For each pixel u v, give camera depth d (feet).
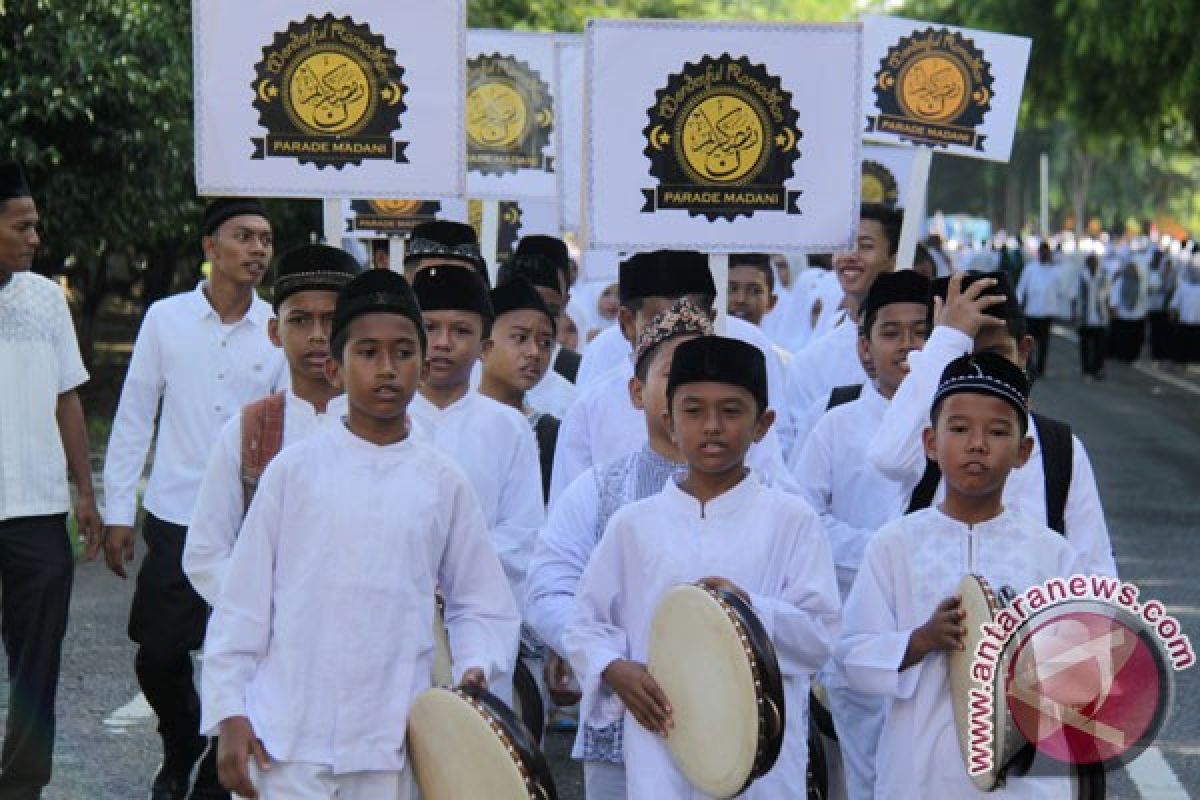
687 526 30.63
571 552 33.17
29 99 93.04
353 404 28.60
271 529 28.43
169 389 42.01
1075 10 140.77
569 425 39.40
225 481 33.88
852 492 39.11
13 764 39.22
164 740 41.65
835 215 37.93
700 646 28.40
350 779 28.19
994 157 53.31
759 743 27.48
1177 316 179.73
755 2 257.14
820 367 48.29
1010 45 53.11
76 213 100.01
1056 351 213.46
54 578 39.45
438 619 29.94
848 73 37.76
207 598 33.81
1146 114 151.53
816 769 32.99
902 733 30.48
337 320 28.76
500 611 29.43
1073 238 314.76
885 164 91.25
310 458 28.60
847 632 31.17
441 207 60.70
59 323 40.24
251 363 42.37
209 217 42.22
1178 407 142.72
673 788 29.58
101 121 97.71
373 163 39.40
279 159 39.24
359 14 39.11
